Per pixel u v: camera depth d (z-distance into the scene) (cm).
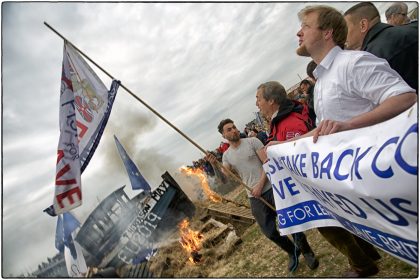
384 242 179
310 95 400
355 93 182
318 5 200
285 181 249
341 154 177
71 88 355
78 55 359
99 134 358
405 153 136
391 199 149
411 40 243
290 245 354
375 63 169
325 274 318
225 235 565
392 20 389
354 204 177
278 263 409
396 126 144
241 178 398
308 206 241
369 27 262
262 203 355
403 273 250
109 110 361
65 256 524
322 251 363
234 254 510
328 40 193
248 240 525
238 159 389
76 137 349
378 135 154
